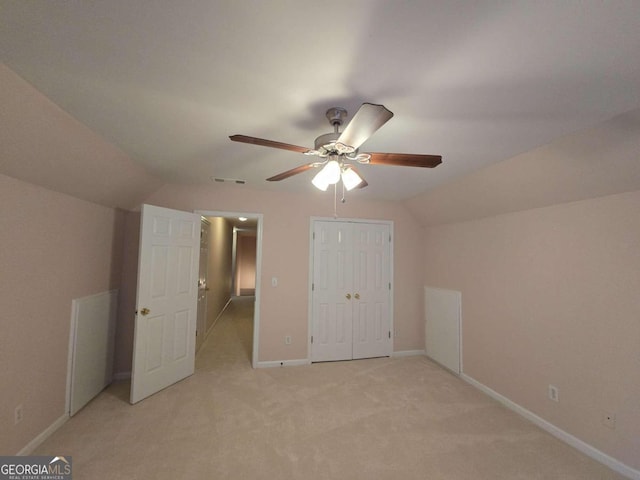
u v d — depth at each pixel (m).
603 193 1.96
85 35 1.02
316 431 2.19
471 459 1.92
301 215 3.70
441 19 0.93
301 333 3.62
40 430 1.97
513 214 2.70
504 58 1.10
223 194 3.42
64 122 1.64
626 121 1.50
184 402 2.59
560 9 0.87
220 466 1.81
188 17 0.94
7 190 1.69
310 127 1.75
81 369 2.40
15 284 1.76
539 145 1.91
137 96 1.43
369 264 3.92
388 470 1.81
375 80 1.27
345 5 0.88
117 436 2.08
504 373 2.71
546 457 1.97
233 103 1.49
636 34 0.95
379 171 2.60
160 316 2.80
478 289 3.09
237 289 9.66
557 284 2.28
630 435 1.79
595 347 2.00
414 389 2.94
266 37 1.02
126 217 3.17
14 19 0.95
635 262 1.81
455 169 2.47
